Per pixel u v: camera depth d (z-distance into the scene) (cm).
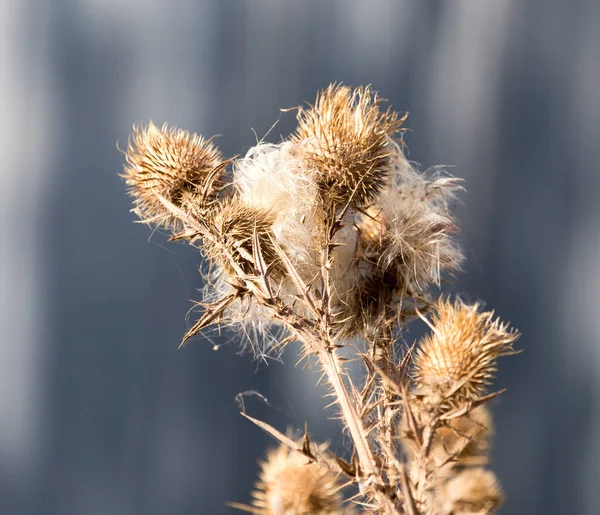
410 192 57
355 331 54
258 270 52
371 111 56
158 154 56
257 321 58
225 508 216
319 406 96
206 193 55
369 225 56
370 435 50
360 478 49
